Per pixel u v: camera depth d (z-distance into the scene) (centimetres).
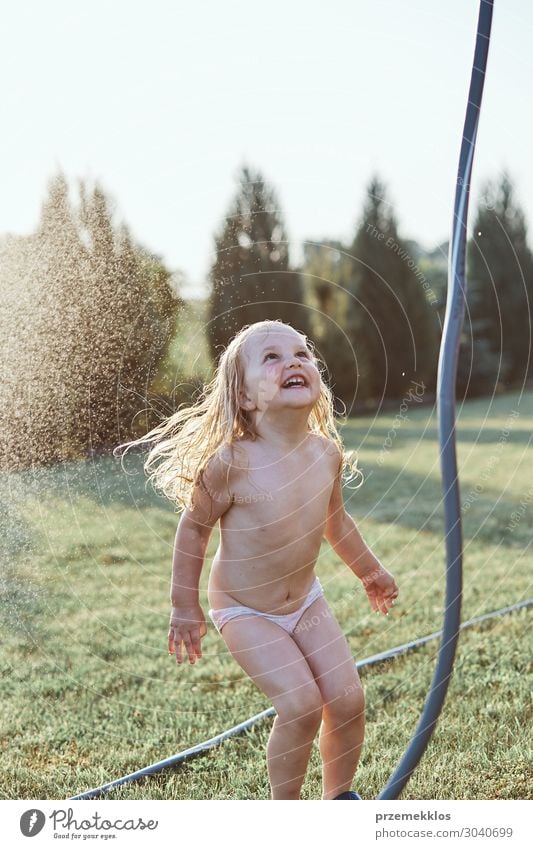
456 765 223
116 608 364
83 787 224
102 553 408
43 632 332
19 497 321
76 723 261
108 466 305
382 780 216
